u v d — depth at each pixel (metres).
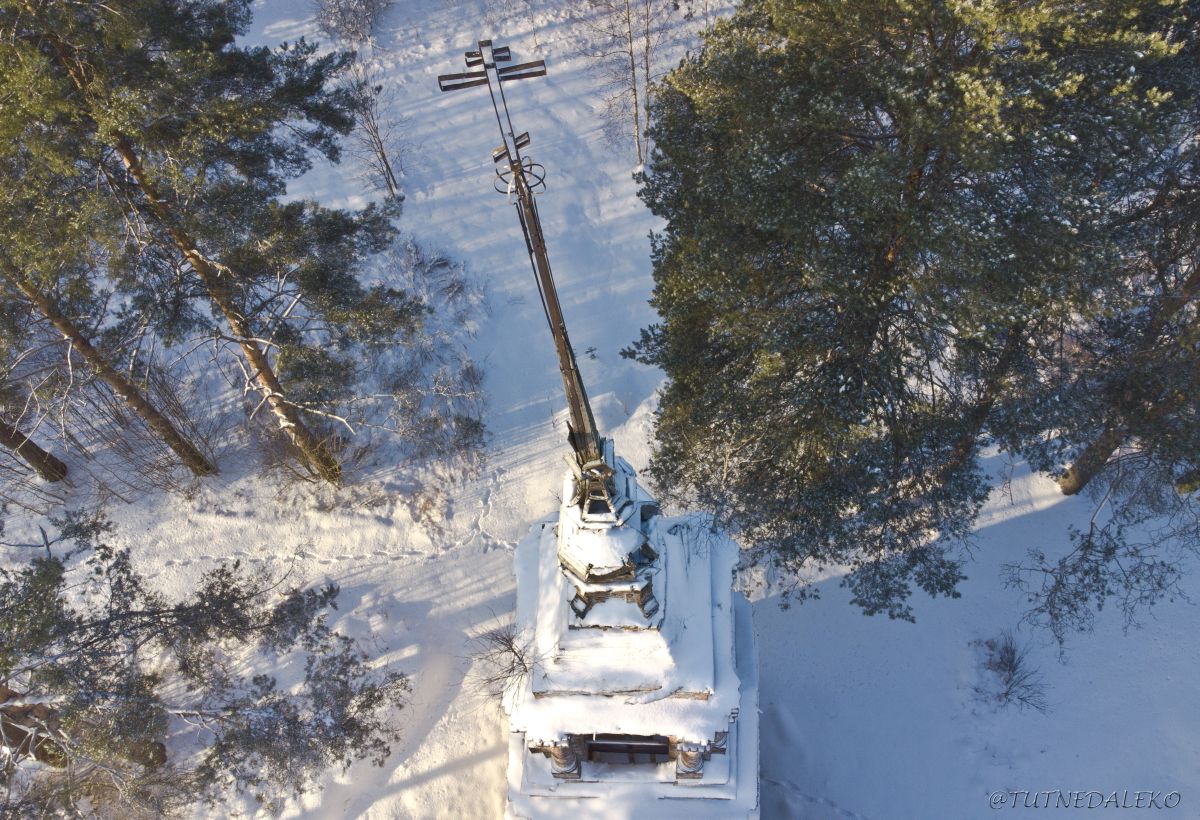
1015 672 16.48
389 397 20.42
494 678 14.84
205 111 12.91
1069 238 11.20
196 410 20.77
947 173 12.05
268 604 18.64
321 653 17.94
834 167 13.18
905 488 14.64
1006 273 11.59
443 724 16.95
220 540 19.55
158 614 15.90
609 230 22.81
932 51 11.41
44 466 19.81
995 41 10.46
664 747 11.33
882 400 13.50
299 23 27.88
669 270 15.46
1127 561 17.59
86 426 20.53
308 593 18.69
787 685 16.83
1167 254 14.18
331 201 23.72
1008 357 14.00
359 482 19.91
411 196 23.59
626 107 24.23
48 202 12.68
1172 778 15.40
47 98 11.38
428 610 18.39
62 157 11.95
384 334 16.72
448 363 20.95
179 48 12.91
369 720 17.03
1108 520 17.83
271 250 15.02
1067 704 16.20
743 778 11.68
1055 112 11.49
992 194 11.89
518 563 11.21
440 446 20.16
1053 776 15.63
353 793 16.38
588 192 23.36
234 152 14.64
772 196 12.33
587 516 8.02
